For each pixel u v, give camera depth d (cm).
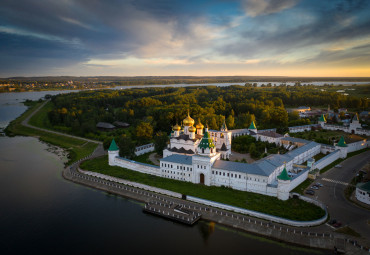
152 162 15438
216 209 10019
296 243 8019
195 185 12062
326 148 16488
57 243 8369
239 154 16588
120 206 10738
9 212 10219
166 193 11438
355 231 8375
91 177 13550
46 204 10862
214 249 7975
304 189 11306
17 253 7912
